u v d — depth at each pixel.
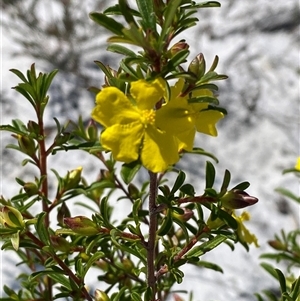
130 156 0.16
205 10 0.55
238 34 0.53
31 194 0.22
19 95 0.44
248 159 0.45
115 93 0.16
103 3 0.52
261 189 0.43
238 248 0.39
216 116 0.17
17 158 0.42
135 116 0.16
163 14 0.17
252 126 0.47
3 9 0.50
